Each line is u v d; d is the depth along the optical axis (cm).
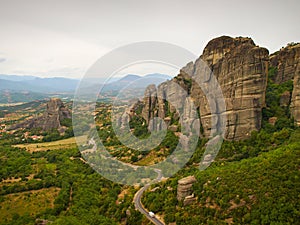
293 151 5894
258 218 4600
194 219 5206
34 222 5809
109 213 6406
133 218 5881
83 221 5897
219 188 5528
